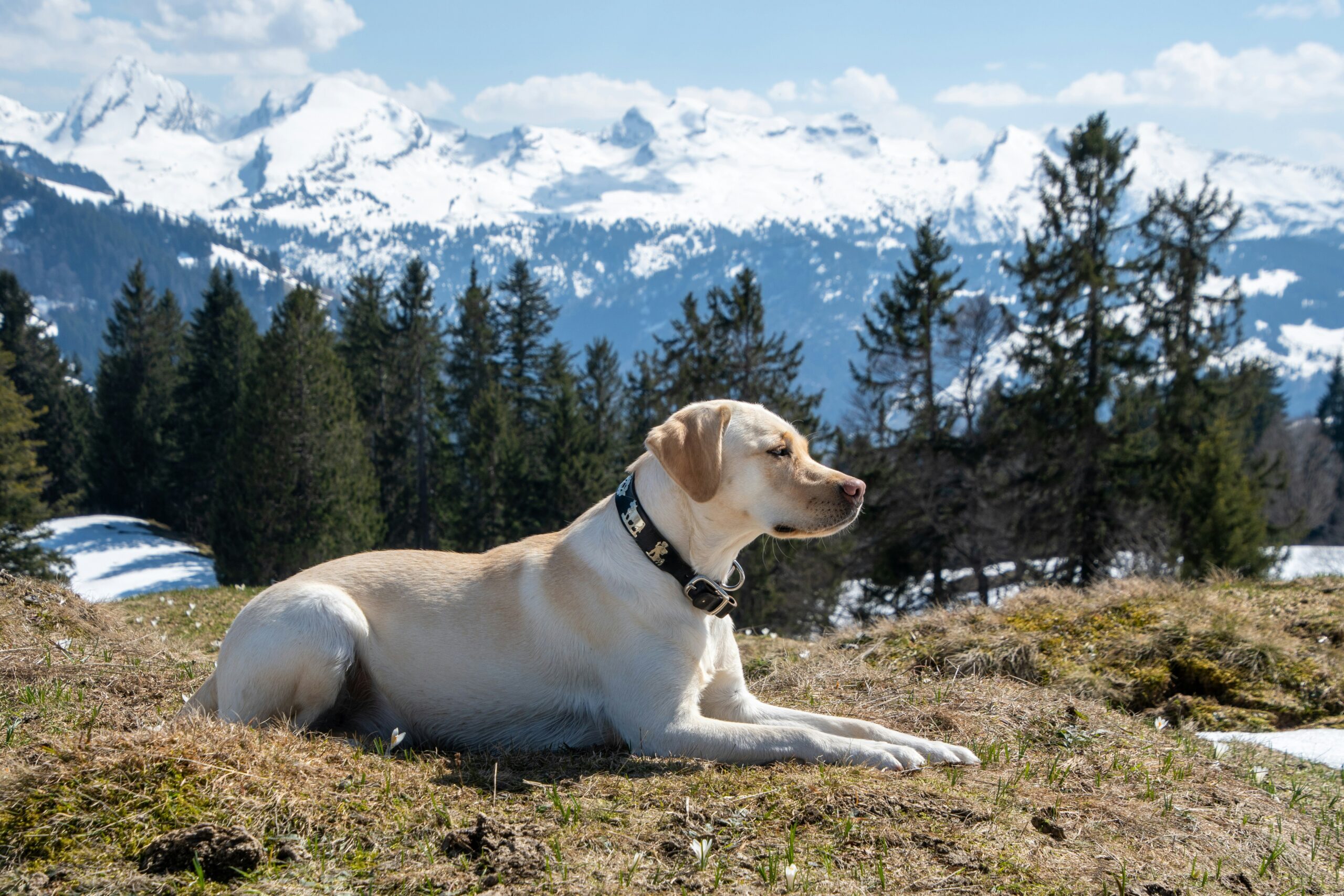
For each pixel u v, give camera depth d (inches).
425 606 167.9
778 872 111.9
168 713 177.2
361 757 142.9
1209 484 954.7
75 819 112.3
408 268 1902.1
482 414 1710.1
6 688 184.9
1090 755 168.9
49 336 2436.0
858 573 1211.2
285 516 1439.5
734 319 1228.5
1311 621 280.8
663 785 138.5
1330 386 2731.3
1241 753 189.9
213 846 107.9
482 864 111.7
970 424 1221.1
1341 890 124.4
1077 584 1058.7
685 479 156.1
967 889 111.0
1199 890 116.4
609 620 160.2
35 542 1571.1
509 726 165.5
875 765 149.6
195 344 2130.9
